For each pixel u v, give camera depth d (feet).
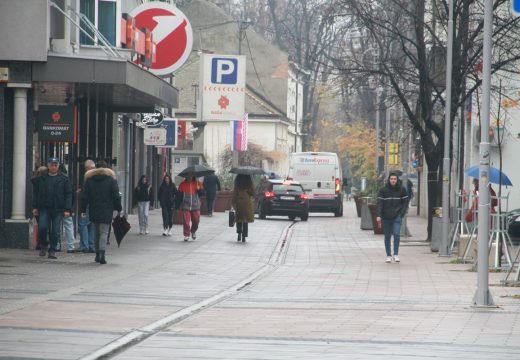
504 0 228.22
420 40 234.79
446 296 127.65
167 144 361.51
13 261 164.25
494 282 147.43
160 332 91.25
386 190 185.68
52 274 145.69
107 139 268.62
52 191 170.71
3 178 187.11
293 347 82.99
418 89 254.68
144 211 247.70
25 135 187.83
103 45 235.61
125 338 85.66
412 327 96.68
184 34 271.90
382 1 240.12
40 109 190.39
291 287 139.33
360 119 533.96
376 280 150.82
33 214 171.94
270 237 260.83
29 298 114.62
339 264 182.80
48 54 187.11
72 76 188.75
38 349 79.05
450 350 82.23
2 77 185.57
